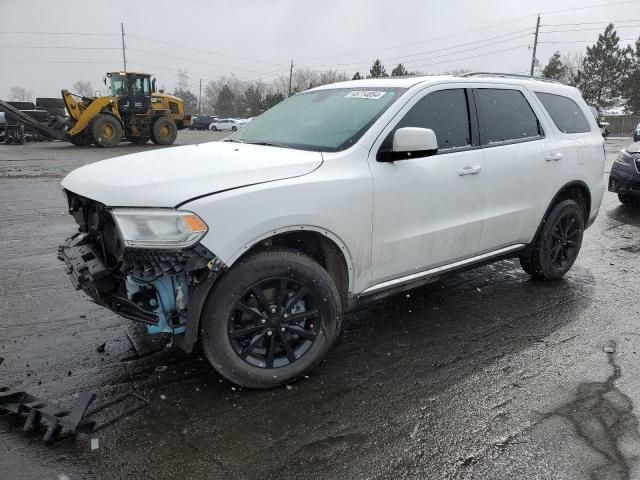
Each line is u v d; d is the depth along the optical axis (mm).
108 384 3191
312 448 2650
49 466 2475
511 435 2771
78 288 3090
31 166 14414
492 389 3221
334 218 3191
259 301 3035
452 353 3691
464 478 2459
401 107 3666
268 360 3131
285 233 3090
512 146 4367
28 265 5387
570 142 4969
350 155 3381
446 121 3947
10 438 2664
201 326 2959
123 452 2584
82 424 2648
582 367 3502
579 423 2877
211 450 2615
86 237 3277
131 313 2969
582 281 5273
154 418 2863
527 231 4664
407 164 3590
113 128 21703
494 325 4172
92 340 3756
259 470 2486
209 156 3340
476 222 4098
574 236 5219
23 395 2871
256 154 3383
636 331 4090
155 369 3381
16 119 21781
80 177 3230
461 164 3918
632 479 2449
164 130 23484
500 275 5410
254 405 3010
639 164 8523
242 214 2834
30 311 4234
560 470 2510
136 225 2697
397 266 3672
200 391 3141
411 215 3633
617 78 54094
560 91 5152
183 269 2789
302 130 3818
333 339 3350
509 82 4582
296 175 3115
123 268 2848
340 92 4191
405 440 2725
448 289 4977
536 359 3611
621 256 6250
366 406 3025
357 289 3518
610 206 9461
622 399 3113
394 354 3666
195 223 2699
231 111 92812
